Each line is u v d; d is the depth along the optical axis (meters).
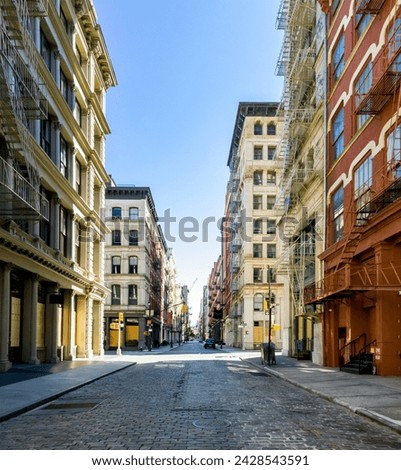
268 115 68.31
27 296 25.80
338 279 25.12
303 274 34.31
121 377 21.52
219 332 123.31
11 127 19.56
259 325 64.31
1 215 20.19
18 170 22.02
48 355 29.31
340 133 27.48
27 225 24.69
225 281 104.00
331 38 29.50
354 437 8.73
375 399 13.22
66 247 32.09
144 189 68.00
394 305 20.34
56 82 28.59
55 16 27.53
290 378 19.77
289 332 40.53
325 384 17.23
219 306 122.56
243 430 9.20
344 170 25.78
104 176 42.62
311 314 31.16
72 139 32.03
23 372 21.89
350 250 23.59
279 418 10.64
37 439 8.61
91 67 38.59
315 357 30.27
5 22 19.00
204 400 13.56
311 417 10.87
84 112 36.91
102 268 42.22
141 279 66.25
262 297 64.56
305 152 35.38
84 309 36.72
